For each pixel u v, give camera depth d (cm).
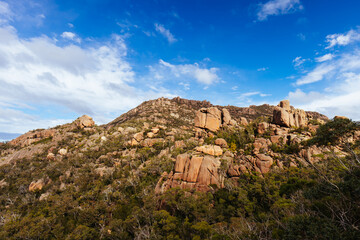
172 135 11250
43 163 9781
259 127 7338
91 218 4578
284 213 2573
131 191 5953
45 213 5553
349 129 1988
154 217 3906
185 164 5391
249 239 2195
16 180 8400
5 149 13350
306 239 1223
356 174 1672
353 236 1108
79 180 7156
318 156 4912
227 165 5378
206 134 8806
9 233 4450
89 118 15475
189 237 3322
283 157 5244
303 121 7606
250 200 4088
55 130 14425
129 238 3844
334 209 1467
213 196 4491
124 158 8788
